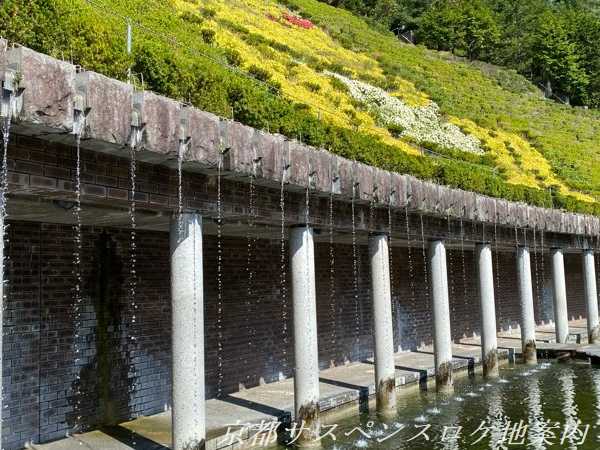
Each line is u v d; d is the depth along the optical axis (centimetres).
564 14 8631
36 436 1008
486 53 7975
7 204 802
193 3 3375
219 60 1930
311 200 1158
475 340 2402
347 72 3950
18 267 1002
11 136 661
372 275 1373
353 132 1580
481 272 1817
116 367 1159
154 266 1264
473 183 2080
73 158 729
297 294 1139
